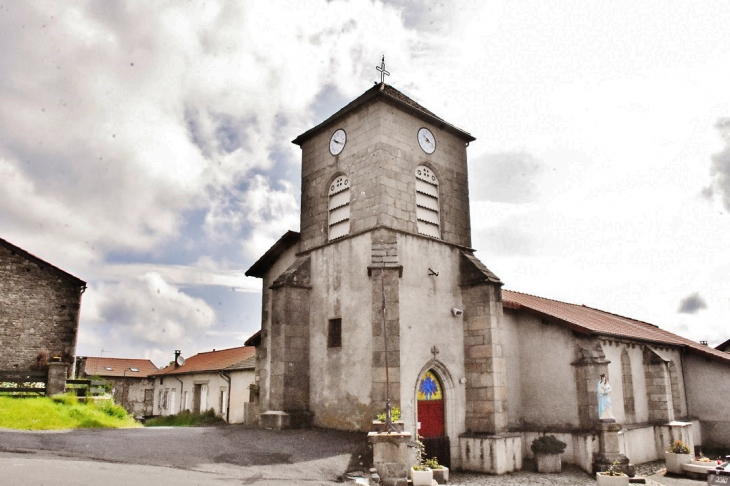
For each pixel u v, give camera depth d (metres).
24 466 11.02
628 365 23.69
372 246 19.20
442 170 22.38
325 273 20.98
